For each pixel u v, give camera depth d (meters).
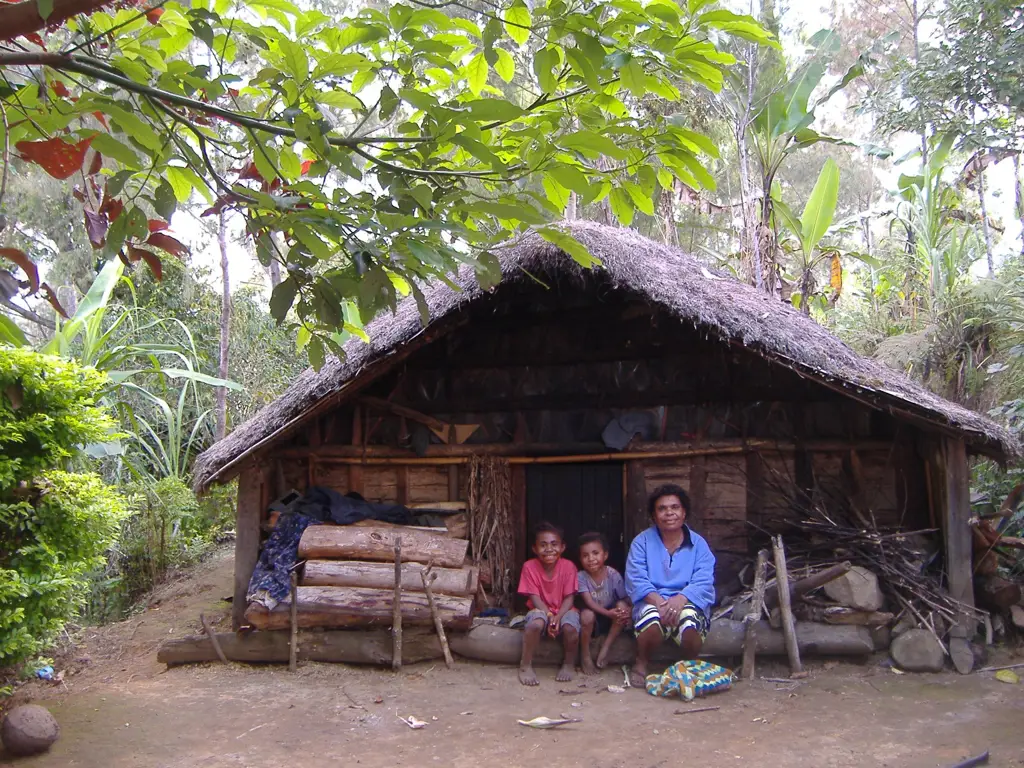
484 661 5.56
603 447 6.35
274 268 9.83
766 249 9.89
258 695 5.06
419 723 4.52
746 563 6.04
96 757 4.13
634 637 5.43
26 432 4.58
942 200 10.59
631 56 2.35
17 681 5.32
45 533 4.60
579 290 6.28
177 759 4.10
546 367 6.57
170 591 7.88
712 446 6.20
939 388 8.95
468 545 6.11
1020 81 7.04
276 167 2.34
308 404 5.68
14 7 1.90
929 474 5.88
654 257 6.42
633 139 2.74
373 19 2.44
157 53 2.47
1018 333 7.89
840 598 5.31
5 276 2.00
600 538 5.52
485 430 6.58
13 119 2.22
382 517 6.17
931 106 7.79
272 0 2.45
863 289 12.58
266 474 6.36
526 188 2.57
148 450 8.91
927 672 5.13
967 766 3.72
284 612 5.55
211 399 10.65
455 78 2.75
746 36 2.50
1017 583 5.75
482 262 2.39
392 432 6.58
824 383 5.31
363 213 2.24
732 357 6.27
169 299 11.17
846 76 9.18
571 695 4.96
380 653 5.54
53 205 8.62
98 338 8.02
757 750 4.02
